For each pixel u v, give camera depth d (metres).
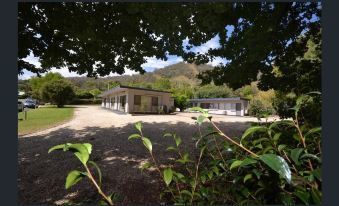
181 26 4.27
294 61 6.61
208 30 4.48
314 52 7.03
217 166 1.34
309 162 0.99
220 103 33.09
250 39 4.93
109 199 0.82
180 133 10.66
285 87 6.47
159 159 5.82
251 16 4.86
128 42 5.80
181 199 1.17
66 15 4.82
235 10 4.75
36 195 3.82
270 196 0.95
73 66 6.65
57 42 5.77
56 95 34.31
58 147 0.80
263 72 6.71
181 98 34.44
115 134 10.18
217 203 1.15
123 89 24.47
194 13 3.88
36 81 50.00
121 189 3.90
